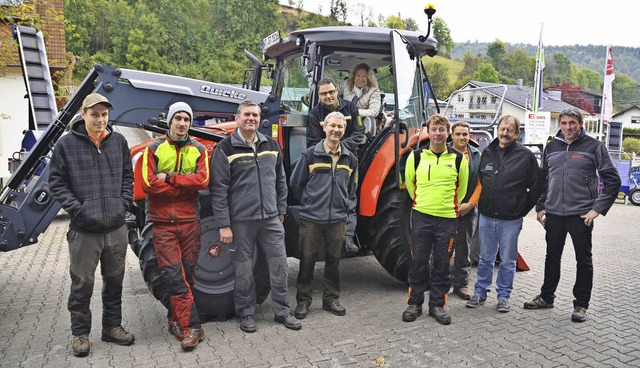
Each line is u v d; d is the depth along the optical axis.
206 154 3.82
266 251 4.15
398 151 4.62
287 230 4.63
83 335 3.62
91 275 3.57
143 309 4.57
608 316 4.54
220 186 3.92
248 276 4.07
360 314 4.50
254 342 3.83
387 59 5.30
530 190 4.55
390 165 4.82
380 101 5.16
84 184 3.45
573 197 4.39
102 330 3.82
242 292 4.08
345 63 5.25
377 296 5.04
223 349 3.70
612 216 11.59
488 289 4.76
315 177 4.25
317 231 4.30
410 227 4.91
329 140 4.20
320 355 3.62
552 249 4.57
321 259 4.66
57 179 3.43
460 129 4.60
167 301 3.95
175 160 3.70
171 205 3.71
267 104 4.70
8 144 13.91
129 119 4.37
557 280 4.63
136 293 5.05
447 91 70.75
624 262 6.76
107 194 3.51
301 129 4.84
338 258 4.44
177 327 3.87
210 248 4.18
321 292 5.10
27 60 6.05
